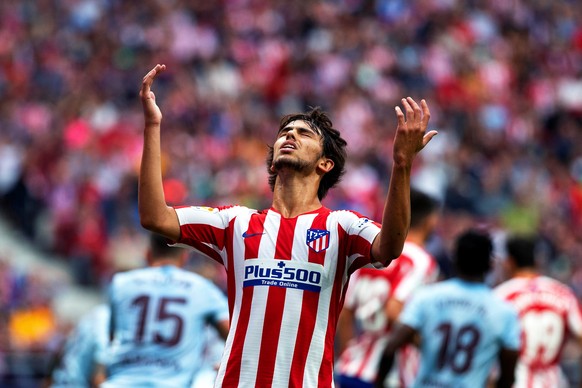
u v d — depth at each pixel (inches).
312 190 697.6
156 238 1032.8
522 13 3769.7
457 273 1040.2
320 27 3368.6
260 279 666.2
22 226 2504.9
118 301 1019.9
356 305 1145.4
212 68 3085.6
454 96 3272.6
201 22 3243.1
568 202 2925.7
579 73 3661.4
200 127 2790.4
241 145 2741.1
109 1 3206.2
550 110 3442.4
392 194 641.0
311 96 3127.5
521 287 1154.7
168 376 1004.6
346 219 677.9
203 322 1026.7
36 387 1785.2
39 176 2534.5
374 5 3526.1
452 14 3597.4
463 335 1003.9
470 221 2490.2
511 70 3540.8
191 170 2578.7
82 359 1207.6
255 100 3058.6
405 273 1113.4
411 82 3272.6
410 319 1015.0
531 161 3093.0
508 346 1005.8
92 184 2474.2
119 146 2605.8
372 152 2824.8
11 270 2192.4
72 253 2423.7
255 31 3292.3
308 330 659.4
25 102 2758.4
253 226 682.8
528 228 2556.6
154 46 3112.7
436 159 2805.1
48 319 2111.2
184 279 1026.7
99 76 2933.1
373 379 1130.0
